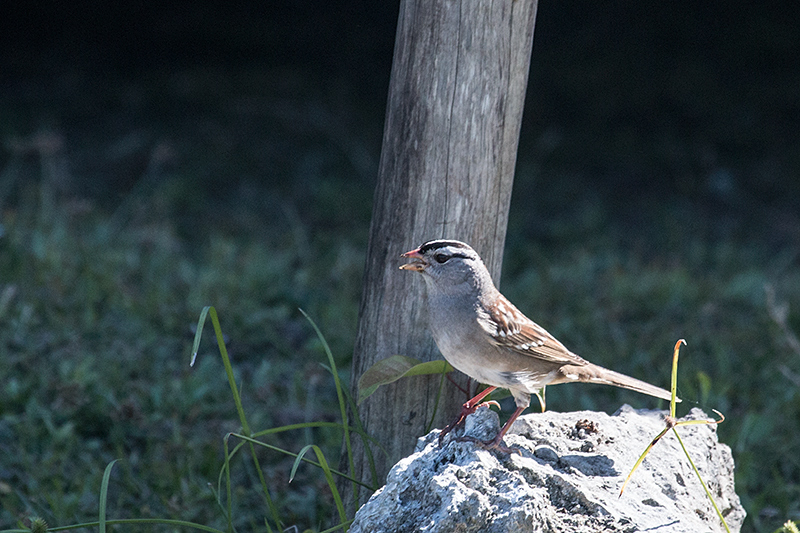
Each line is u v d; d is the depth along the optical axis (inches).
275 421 390.0
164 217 658.8
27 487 323.9
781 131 938.7
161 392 388.8
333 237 652.7
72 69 976.9
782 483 348.5
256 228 666.8
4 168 731.4
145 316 469.4
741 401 419.8
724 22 1063.0
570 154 879.7
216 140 834.8
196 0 1053.8
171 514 308.3
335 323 483.2
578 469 221.5
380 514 205.0
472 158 250.7
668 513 206.4
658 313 526.9
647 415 271.4
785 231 748.0
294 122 892.0
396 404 264.2
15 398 375.2
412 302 257.9
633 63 1031.6
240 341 458.0
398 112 251.3
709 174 848.3
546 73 1008.9
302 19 1064.8
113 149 794.8
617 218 753.6
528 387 242.2
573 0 1066.7
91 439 363.6
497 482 200.1
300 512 320.5
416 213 252.8
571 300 540.1
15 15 1016.9
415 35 245.9
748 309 551.2
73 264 524.4
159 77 970.1
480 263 237.0
